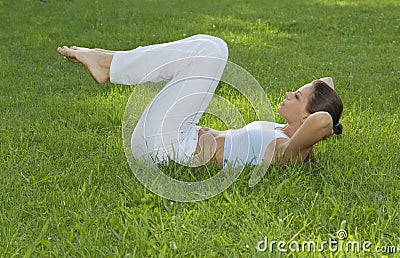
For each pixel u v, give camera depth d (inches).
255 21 426.3
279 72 300.5
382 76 297.7
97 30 392.2
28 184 167.3
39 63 311.6
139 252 134.2
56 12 436.8
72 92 264.2
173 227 145.1
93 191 159.9
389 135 209.0
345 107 244.2
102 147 198.1
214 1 509.0
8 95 256.2
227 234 145.3
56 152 193.2
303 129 169.3
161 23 413.1
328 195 160.7
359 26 417.1
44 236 142.6
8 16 417.7
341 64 320.8
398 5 494.0
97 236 139.2
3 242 137.8
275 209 155.9
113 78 179.6
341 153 190.1
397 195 162.9
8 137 203.6
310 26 413.1
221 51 178.4
